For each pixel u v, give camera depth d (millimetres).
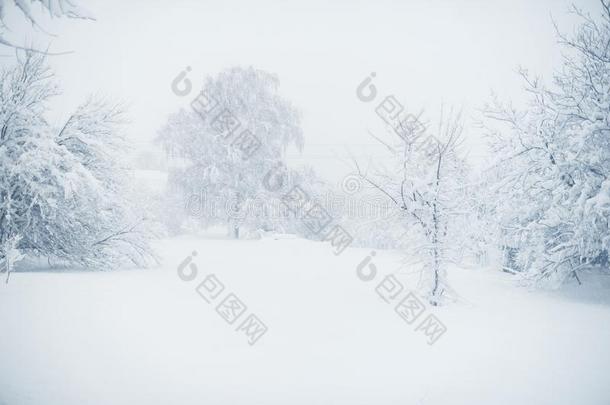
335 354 5445
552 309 8633
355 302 8867
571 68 10992
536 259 11320
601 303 9375
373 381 4512
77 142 13297
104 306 7715
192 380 4418
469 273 14867
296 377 4594
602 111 10000
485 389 4320
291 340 6043
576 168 10273
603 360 5328
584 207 9508
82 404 3691
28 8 2771
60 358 4926
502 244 12977
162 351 5383
